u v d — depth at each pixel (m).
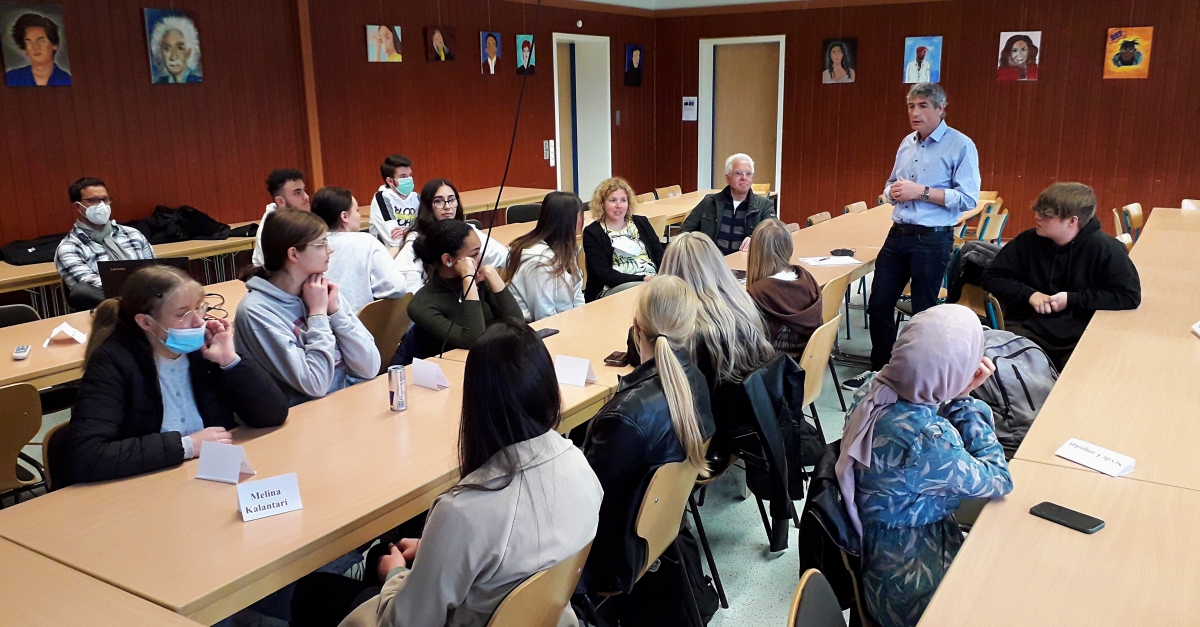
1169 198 8.10
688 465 2.07
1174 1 7.73
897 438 1.71
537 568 1.41
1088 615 1.37
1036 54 8.39
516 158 9.03
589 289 4.45
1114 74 8.10
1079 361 2.67
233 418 2.26
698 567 2.42
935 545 1.77
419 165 7.93
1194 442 2.04
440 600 1.40
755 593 2.64
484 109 8.53
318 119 6.92
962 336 1.67
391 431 2.21
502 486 1.40
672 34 10.42
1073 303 3.35
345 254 3.66
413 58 7.71
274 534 1.69
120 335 2.04
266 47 6.49
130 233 4.84
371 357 2.66
